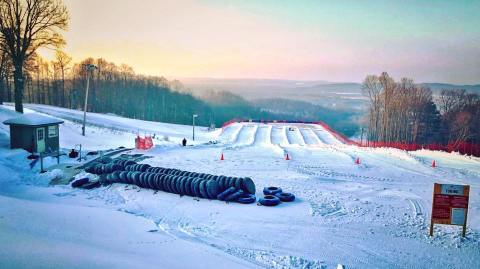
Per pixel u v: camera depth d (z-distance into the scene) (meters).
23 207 14.05
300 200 18.34
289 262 11.12
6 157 24.19
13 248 9.05
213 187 18.06
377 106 106.12
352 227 14.68
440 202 13.98
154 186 19.50
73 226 12.39
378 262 11.59
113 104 132.12
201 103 196.50
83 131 43.50
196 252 11.08
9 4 40.00
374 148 38.91
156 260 9.85
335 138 61.84
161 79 185.12
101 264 8.75
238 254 11.62
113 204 17.28
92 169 22.61
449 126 96.75
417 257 12.09
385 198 19.17
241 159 30.41
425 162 30.25
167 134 62.16
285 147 39.94
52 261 8.49
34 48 43.06
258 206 17.20
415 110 102.00
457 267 11.52
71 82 122.38
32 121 27.03
